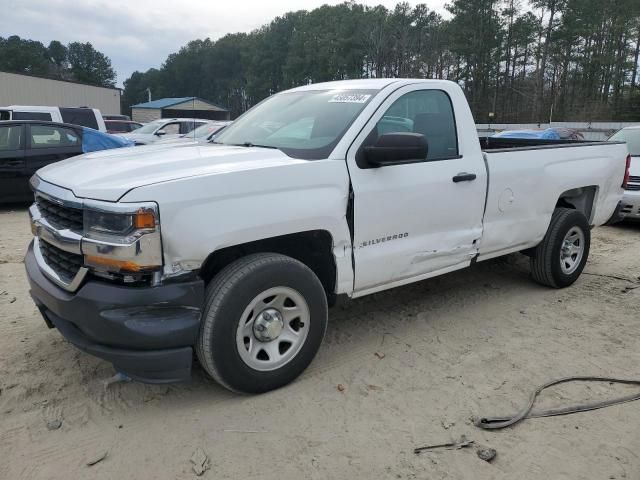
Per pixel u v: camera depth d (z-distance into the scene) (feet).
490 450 9.29
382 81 13.44
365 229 11.82
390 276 12.63
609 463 9.05
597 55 186.29
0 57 391.86
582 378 11.81
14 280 17.76
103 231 9.04
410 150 10.98
